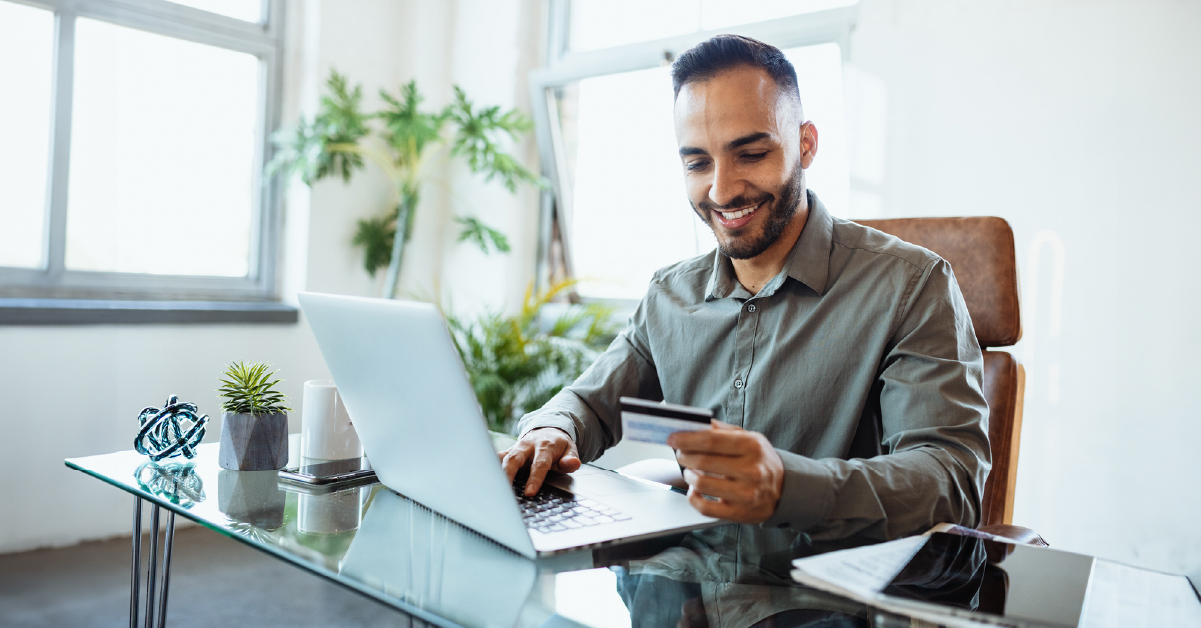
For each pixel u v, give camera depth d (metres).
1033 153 2.29
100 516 2.88
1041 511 2.30
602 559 0.81
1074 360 2.24
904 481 0.89
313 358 3.42
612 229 3.47
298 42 3.43
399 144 3.38
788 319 1.29
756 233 1.24
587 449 1.32
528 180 3.39
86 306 2.77
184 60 3.18
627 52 3.17
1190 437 2.09
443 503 0.93
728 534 0.89
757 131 1.19
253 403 1.19
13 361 2.66
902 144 2.52
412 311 0.77
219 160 3.31
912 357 1.12
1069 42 2.23
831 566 0.67
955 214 2.43
